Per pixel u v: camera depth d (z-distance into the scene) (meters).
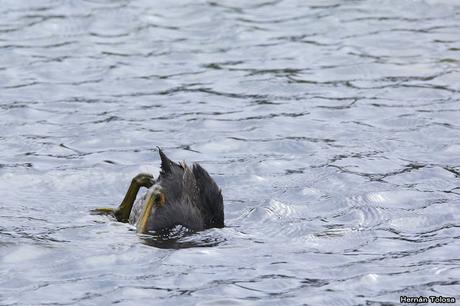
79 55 19.30
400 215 12.06
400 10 21.81
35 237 11.18
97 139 15.16
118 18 21.48
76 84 17.78
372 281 10.09
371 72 18.27
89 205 12.58
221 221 11.66
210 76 18.25
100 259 10.55
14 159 14.26
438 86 17.47
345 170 13.71
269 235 11.46
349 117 16.12
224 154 14.60
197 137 15.31
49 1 22.53
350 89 17.47
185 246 10.93
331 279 10.16
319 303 9.62
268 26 20.97
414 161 14.12
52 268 10.36
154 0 22.73
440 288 9.91
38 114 16.28
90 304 9.58
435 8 21.94
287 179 13.50
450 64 18.50
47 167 13.93
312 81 17.92
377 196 12.68
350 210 12.27
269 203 12.44
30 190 13.05
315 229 11.66
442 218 11.95
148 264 10.45
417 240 11.28
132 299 9.67
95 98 17.09
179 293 9.81
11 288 9.91
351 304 9.61
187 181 11.41
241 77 18.16
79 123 15.88
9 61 18.86
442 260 10.63
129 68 18.66
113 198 12.91
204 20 21.38
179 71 18.53
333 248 11.02
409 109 16.41
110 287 9.93
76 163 14.13
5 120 15.95
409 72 18.19
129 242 11.00
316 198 12.73
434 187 13.07
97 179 13.53
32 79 17.95
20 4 22.30
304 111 16.44
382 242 11.20
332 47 19.62
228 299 9.67
